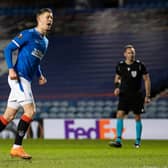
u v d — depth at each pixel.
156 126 51.50
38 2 84.06
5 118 28.36
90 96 63.25
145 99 40.69
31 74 27.83
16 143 27.66
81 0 82.38
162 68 66.44
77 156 32.12
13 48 27.22
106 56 68.88
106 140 50.44
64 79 66.94
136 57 68.25
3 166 24.80
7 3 84.12
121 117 40.56
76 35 72.62
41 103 62.91
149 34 70.81
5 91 66.44
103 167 24.78
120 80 40.72
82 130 52.91
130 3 82.69
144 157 31.12
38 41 27.66
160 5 79.25
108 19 74.69
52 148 40.72
